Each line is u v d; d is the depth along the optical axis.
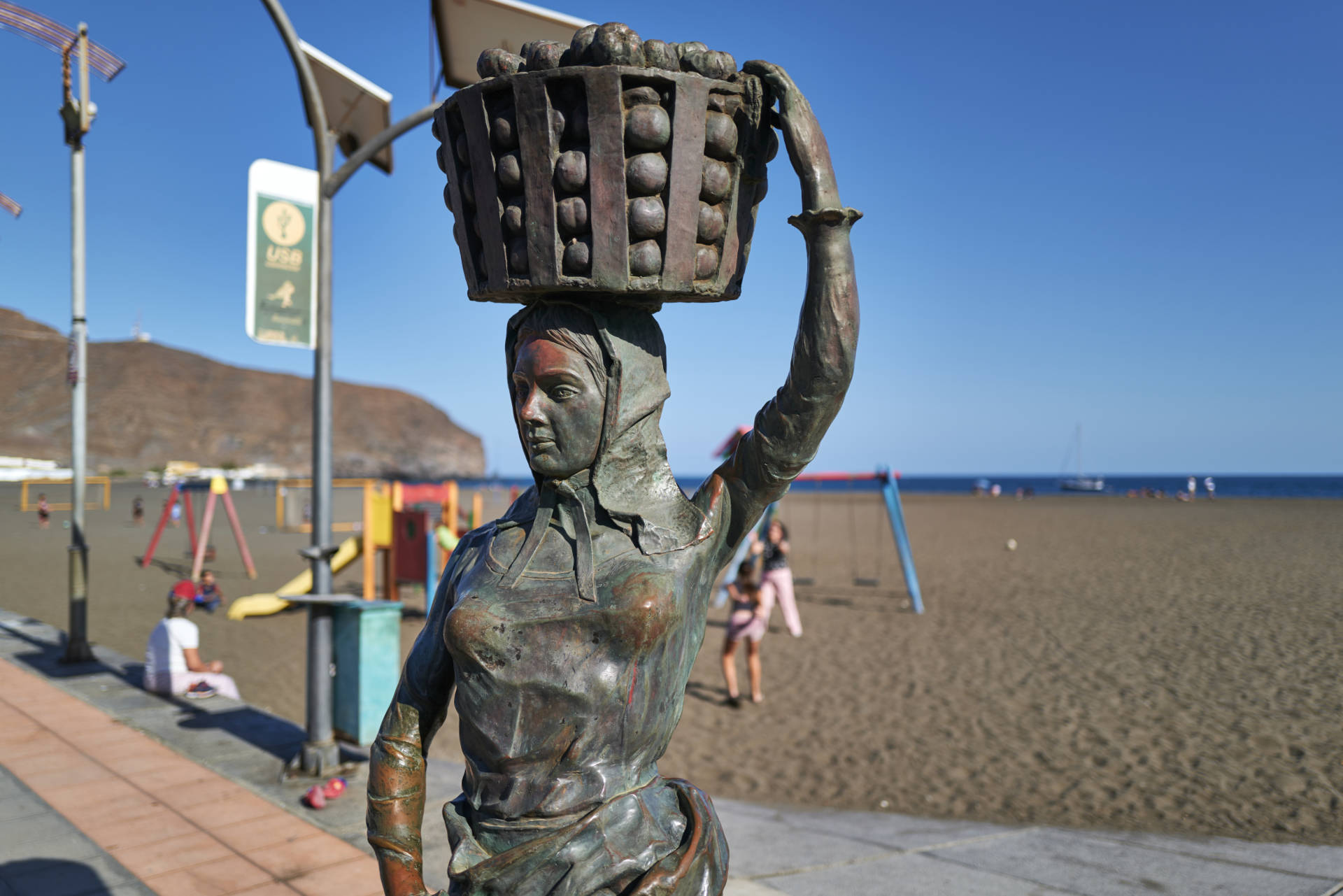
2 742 5.70
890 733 6.96
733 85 1.31
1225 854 4.26
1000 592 14.46
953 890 3.83
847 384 1.34
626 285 1.28
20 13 7.66
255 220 5.07
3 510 39.06
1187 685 8.17
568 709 1.27
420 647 1.51
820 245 1.30
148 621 11.47
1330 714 7.12
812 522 36.84
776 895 3.78
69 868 3.87
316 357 5.32
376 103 5.49
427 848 4.19
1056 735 6.78
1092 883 3.88
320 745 5.15
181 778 5.08
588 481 1.39
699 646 1.43
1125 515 37.94
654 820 1.31
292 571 17.86
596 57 1.26
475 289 1.43
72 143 8.47
